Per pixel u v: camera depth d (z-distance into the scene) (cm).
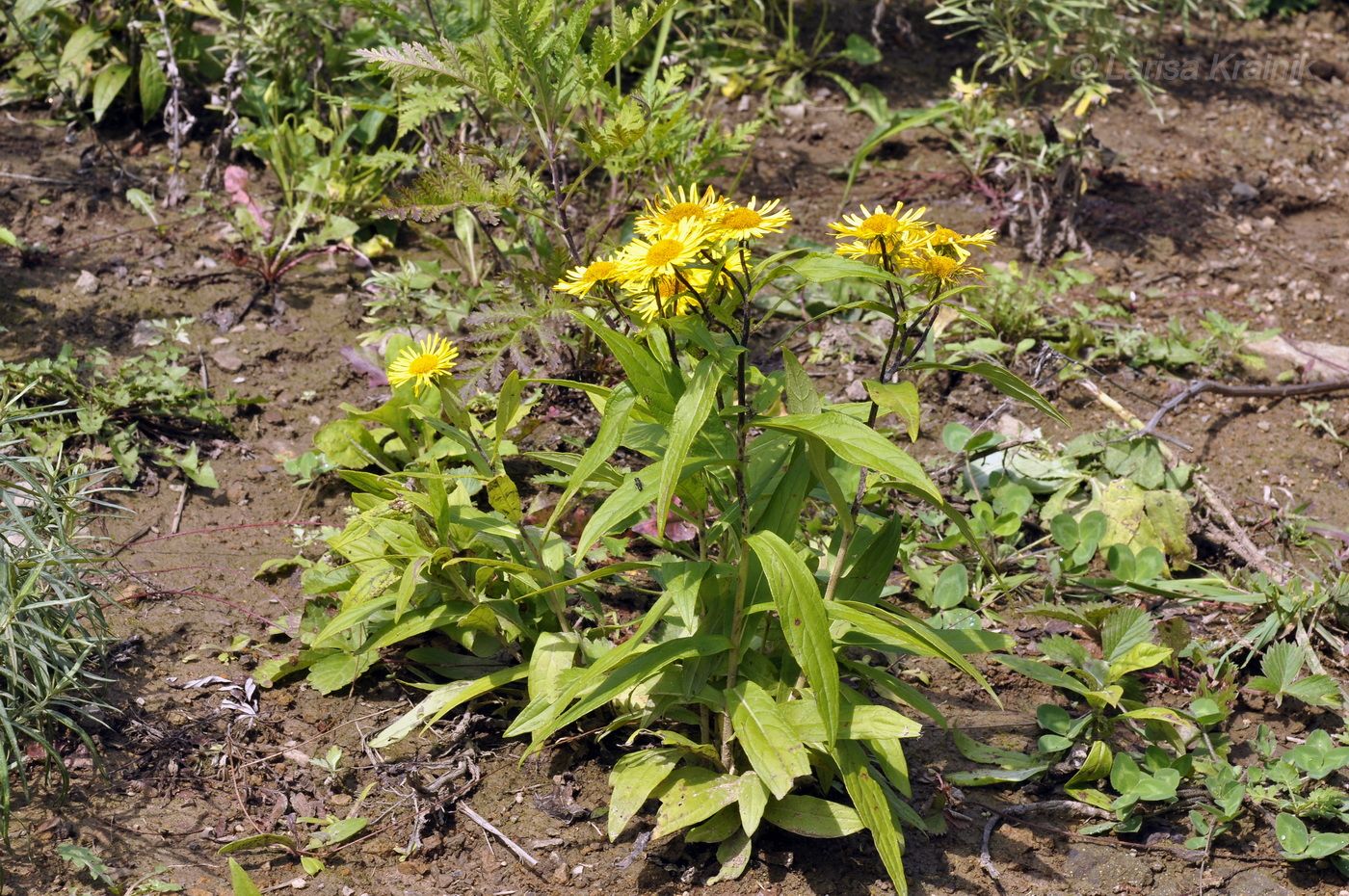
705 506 253
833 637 264
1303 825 266
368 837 266
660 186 416
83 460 362
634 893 254
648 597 331
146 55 502
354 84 509
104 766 275
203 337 419
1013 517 354
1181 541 358
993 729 302
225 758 281
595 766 283
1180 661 325
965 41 623
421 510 288
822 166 531
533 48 349
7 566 263
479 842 266
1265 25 673
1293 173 545
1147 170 542
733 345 235
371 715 296
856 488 301
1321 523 371
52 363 380
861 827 251
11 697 261
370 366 402
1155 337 437
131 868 251
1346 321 463
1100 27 512
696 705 276
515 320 357
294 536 350
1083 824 277
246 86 505
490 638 302
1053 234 493
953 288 257
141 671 301
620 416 235
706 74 556
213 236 465
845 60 594
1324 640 334
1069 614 312
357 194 468
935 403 417
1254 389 411
